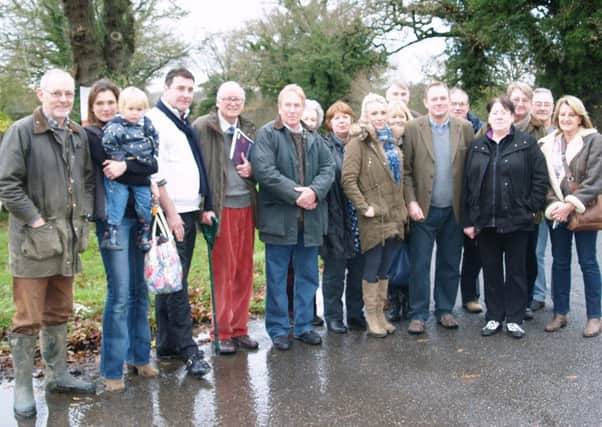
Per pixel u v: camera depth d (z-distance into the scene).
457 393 4.05
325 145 5.05
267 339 5.24
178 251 4.46
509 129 5.14
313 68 27.03
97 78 11.98
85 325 5.34
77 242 3.89
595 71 18.89
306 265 5.09
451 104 6.32
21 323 3.79
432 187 5.30
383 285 5.34
